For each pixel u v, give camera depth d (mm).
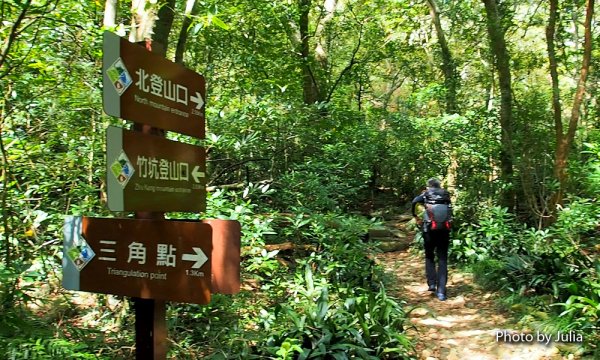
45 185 4453
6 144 4133
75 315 4625
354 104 17984
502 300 6367
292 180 7871
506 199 9250
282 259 6484
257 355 4109
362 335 4605
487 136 10555
